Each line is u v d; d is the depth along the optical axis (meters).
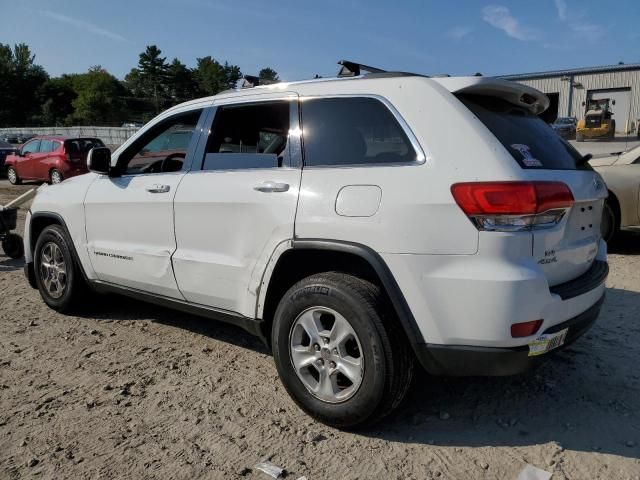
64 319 4.84
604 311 4.77
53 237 4.79
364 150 2.98
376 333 2.76
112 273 4.30
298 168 3.17
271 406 3.27
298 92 3.30
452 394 3.40
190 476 2.62
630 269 6.08
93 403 3.30
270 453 2.79
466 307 2.59
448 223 2.62
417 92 2.91
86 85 100.75
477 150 2.67
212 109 3.75
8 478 2.60
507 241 2.54
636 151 6.74
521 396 3.36
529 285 2.54
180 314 4.96
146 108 118.38
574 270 2.98
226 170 3.52
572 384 3.49
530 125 3.14
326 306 2.92
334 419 2.94
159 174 3.97
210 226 3.51
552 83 43.19
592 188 3.09
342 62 3.35
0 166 19.84
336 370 2.94
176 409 3.23
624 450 2.79
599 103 41.44
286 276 3.33
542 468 2.65
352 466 2.69
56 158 16.36
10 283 6.11
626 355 3.88
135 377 3.66
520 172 2.61
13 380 3.62
